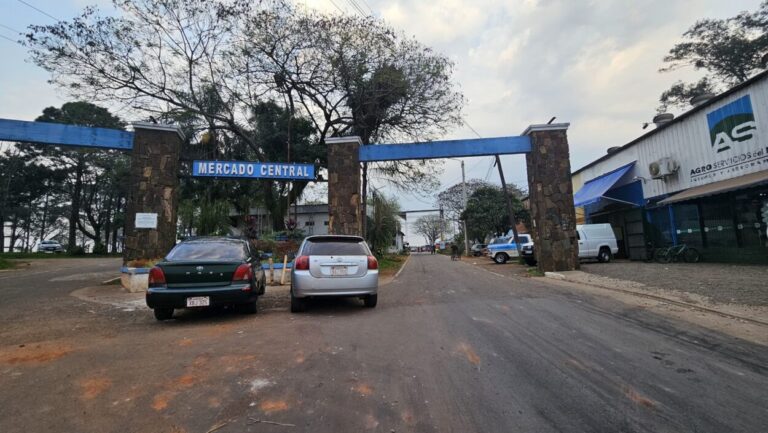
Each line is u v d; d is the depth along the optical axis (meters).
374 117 20.80
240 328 6.03
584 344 4.91
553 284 10.63
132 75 17.00
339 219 14.40
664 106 30.31
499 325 5.97
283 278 12.10
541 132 14.07
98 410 3.20
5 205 40.12
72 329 6.10
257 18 17.36
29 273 18.55
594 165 22.39
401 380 3.82
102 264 25.84
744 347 4.62
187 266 6.53
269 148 23.22
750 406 3.19
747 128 12.70
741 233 13.30
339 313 7.22
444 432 2.84
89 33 15.38
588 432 2.82
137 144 12.69
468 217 39.91
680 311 6.51
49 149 39.72
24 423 2.98
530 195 14.34
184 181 23.64
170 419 3.04
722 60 26.50
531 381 3.76
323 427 2.92
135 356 4.59
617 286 9.42
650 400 3.32
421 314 6.95
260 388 3.62
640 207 18.12
